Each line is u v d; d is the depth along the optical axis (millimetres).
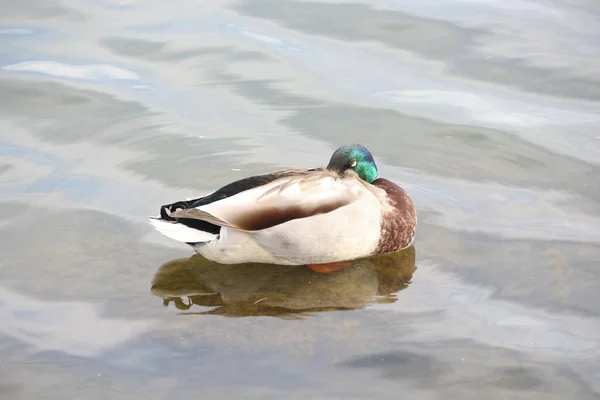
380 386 8320
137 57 16609
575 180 12602
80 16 18297
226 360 8719
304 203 10336
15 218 11594
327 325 9344
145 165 13133
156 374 8500
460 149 13602
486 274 10367
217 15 18344
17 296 9883
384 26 17672
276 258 10664
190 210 10047
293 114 14797
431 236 11297
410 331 9227
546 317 9477
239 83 15734
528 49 16641
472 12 18172
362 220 10492
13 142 13734
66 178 12680
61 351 8883
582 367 8625
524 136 13898
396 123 14445
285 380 8398
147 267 10617
